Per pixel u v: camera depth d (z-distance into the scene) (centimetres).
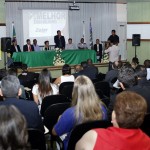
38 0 1330
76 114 285
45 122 378
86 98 285
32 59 1105
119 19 1528
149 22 1356
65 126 289
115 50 1248
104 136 160
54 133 300
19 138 132
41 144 263
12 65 1025
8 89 288
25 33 1360
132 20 1413
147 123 308
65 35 1443
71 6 1416
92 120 274
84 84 287
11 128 131
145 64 696
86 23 1485
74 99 292
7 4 1306
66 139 297
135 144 158
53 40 1418
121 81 362
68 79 623
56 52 1148
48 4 1394
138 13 1388
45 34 1398
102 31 1520
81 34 1480
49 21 1402
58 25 1423
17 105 289
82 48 1341
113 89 612
